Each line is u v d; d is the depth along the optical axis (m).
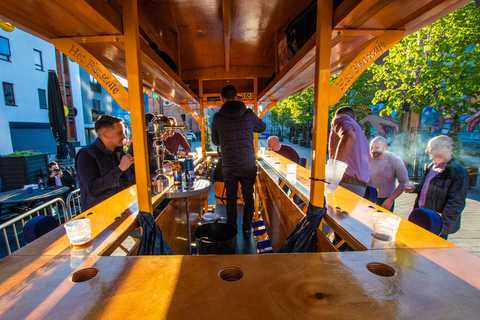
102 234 1.27
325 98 1.46
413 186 2.59
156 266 0.93
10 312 0.70
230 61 4.60
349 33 1.43
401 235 1.19
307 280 0.83
